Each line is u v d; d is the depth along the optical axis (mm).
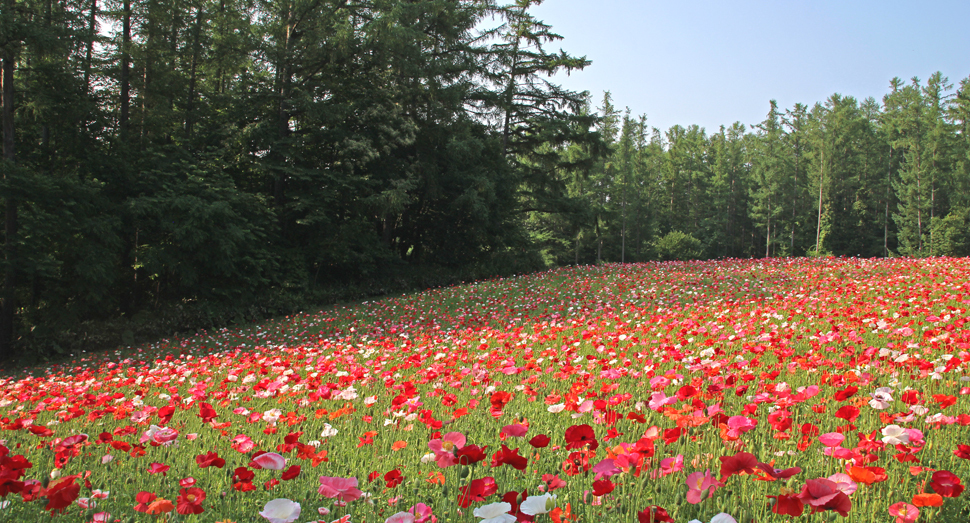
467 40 28391
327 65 20797
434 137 23438
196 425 4492
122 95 16422
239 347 11727
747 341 6391
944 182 46438
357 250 21906
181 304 16484
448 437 2314
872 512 2195
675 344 6207
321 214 19969
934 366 4422
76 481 2830
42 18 13617
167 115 17094
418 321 12305
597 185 50938
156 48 16828
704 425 3277
